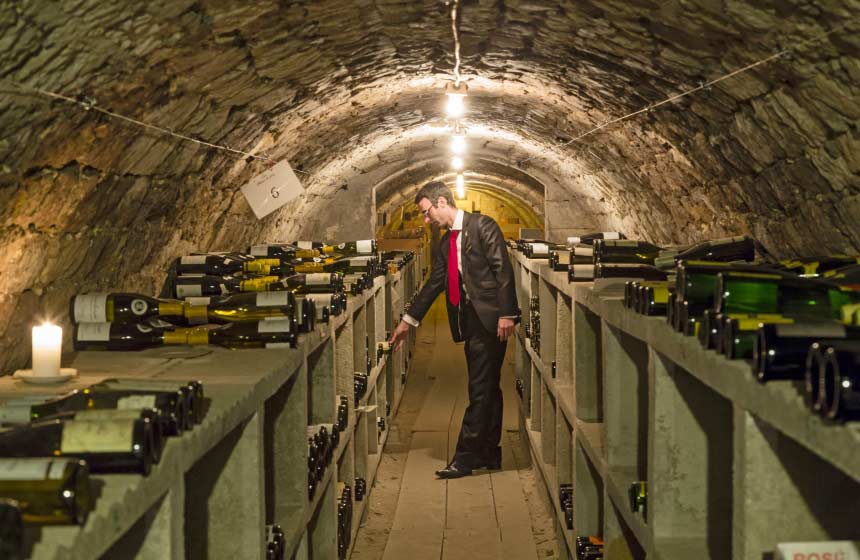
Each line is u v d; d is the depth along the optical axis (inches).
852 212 137.3
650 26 139.1
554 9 149.4
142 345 119.6
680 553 92.3
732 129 160.7
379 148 358.9
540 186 466.3
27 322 119.3
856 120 121.6
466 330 250.1
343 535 170.1
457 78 223.9
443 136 370.3
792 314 78.5
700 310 82.7
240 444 91.9
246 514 92.0
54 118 105.4
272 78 164.4
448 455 277.7
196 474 92.0
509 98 254.8
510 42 180.2
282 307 119.9
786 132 140.6
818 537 68.1
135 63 112.7
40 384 96.3
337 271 230.8
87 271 139.4
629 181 279.4
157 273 178.5
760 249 186.4
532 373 250.5
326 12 139.3
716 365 72.6
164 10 104.1
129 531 65.1
